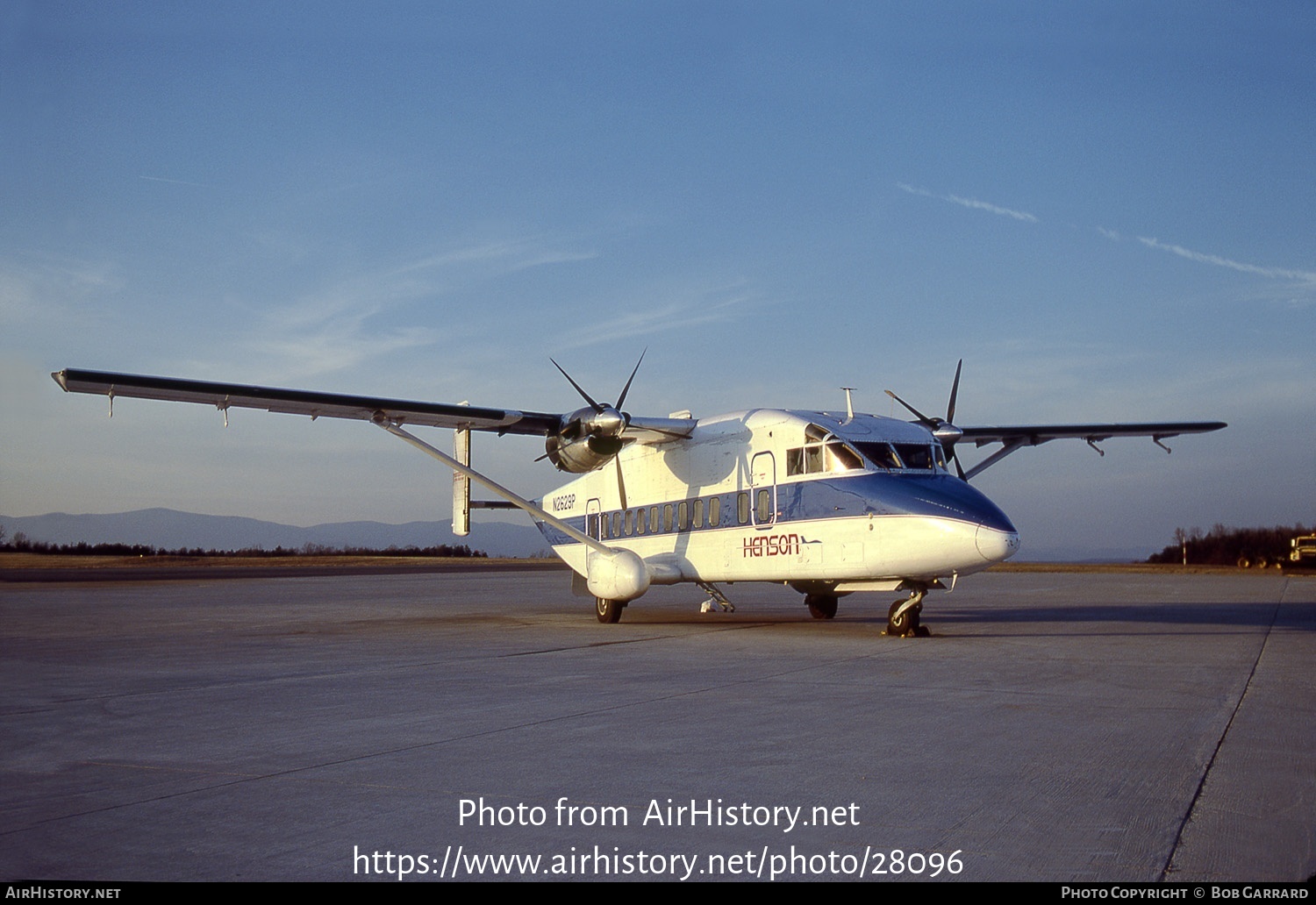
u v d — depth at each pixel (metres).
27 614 20.72
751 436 15.88
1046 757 6.02
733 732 6.82
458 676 9.88
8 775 5.69
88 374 13.67
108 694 8.81
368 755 6.17
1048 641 13.17
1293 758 5.98
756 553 15.60
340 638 14.42
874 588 14.64
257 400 15.11
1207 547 66.69
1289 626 15.37
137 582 39.44
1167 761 5.89
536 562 76.75
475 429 17.78
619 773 5.67
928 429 17.27
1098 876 3.99
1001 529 12.86
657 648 12.63
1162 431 20.91
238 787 5.38
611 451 16.62
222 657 11.91
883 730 6.88
